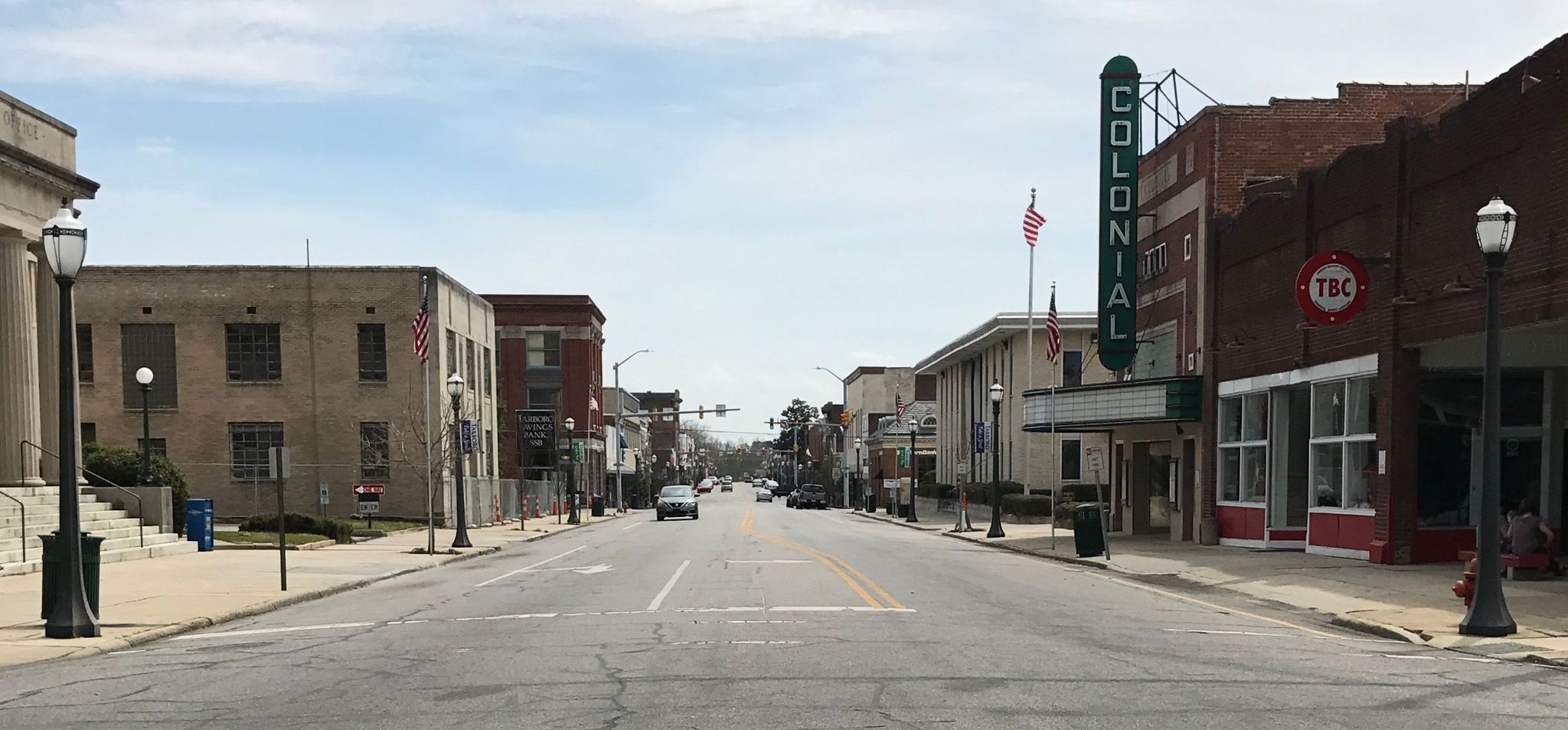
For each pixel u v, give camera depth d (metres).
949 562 25.27
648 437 143.38
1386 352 21.70
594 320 82.25
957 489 61.88
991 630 13.02
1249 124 29.95
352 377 45.78
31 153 26.19
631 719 8.01
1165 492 35.09
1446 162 19.78
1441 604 15.84
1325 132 30.02
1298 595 17.50
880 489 93.50
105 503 28.16
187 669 10.95
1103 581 21.09
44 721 8.44
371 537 37.38
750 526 47.38
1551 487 22.02
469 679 9.82
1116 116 32.62
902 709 8.32
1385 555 21.61
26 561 22.72
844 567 23.11
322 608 17.31
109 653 12.63
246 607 16.62
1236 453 28.98
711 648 11.44
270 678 10.20
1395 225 21.39
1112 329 32.59
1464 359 21.61
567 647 11.70
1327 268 21.11
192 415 45.53
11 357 25.81
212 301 45.81
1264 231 27.05
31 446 26.06
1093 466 26.11
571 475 54.69
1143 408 31.59
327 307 45.97
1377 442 22.08
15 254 26.09
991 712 8.19
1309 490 25.38
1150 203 34.59
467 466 49.81
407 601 17.86
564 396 78.88
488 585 20.48
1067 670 10.03
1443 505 22.06
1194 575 21.50
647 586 19.08
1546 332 18.73
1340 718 8.09
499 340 78.50
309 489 45.47
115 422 45.34
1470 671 10.35
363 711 8.54
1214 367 29.81
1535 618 13.75
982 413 64.00
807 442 157.88
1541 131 17.23
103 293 45.56
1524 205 17.66
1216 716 8.09
